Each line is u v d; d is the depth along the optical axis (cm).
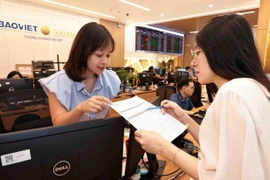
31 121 162
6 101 161
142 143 72
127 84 437
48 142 55
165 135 75
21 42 533
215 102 62
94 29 93
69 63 101
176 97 279
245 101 55
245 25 62
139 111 83
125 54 797
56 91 97
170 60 949
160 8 556
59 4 540
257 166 51
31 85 235
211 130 62
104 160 68
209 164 59
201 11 581
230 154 54
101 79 114
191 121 96
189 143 133
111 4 529
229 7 535
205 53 66
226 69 63
